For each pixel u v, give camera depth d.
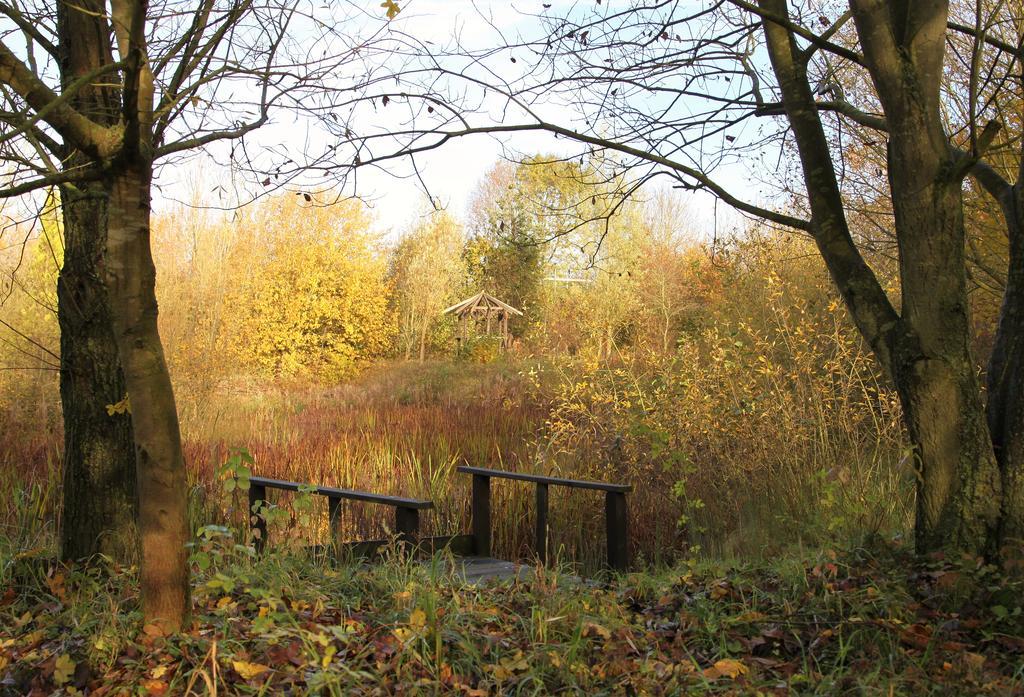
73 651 3.70
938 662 3.82
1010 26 8.38
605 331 11.88
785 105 5.43
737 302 13.88
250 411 17.16
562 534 8.25
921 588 4.57
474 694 3.43
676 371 10.07
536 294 35.91
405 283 36.19
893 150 4.91
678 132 5.68
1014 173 8.94
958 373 4.83
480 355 32.94
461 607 4.46
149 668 3.46
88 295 5.22
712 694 3.51
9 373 13.07
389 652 3.67
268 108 3.92
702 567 5.72
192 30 3.74
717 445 8.38
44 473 8.73
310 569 5.16
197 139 3.75
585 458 9.72
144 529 3.69
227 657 3.49
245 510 7.08
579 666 3.68
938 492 4.86
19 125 3.28
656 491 8.60
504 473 6.98
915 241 4.87
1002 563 4.66
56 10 5.06
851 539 5.82
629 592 5.27
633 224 31.39
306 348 27.69
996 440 4.91
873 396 9.59
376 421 15.50
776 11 5.39
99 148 3.44
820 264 12.44
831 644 4.04
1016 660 3.89
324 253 28.08
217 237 18.53
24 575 5.04
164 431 3.65
